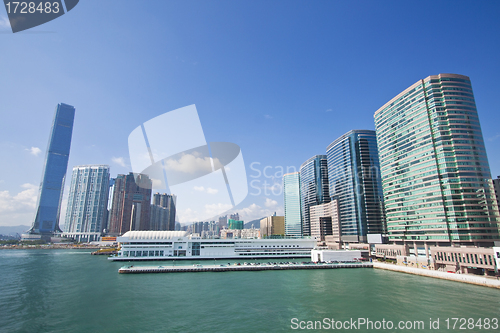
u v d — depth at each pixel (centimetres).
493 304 8856
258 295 10369
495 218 17988
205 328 7025
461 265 13588
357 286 11931
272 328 7044
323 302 9344
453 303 9025
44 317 7806
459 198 18325
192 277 14488
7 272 16225
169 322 7431
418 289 11112
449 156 19062
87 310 8419
